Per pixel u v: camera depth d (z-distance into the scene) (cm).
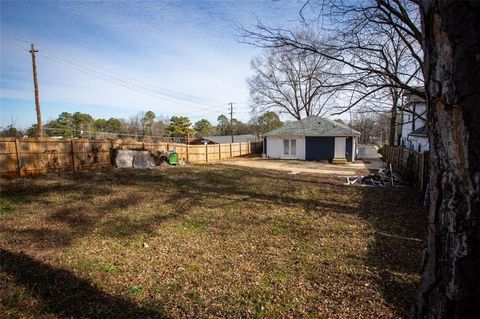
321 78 657
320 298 362
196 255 491
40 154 1291
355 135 2353
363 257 477
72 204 819
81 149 1482
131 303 350
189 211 770
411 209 786
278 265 453
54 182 1124
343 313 330
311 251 506
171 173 1532
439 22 116
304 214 742
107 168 1595
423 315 138
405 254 485
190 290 381
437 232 129
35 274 412
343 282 398
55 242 542
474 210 112
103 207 797
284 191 1056
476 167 110
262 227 638
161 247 525
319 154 2473
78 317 319
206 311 337
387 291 372
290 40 606
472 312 117
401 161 1562
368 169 1841
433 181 132
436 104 125
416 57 626
